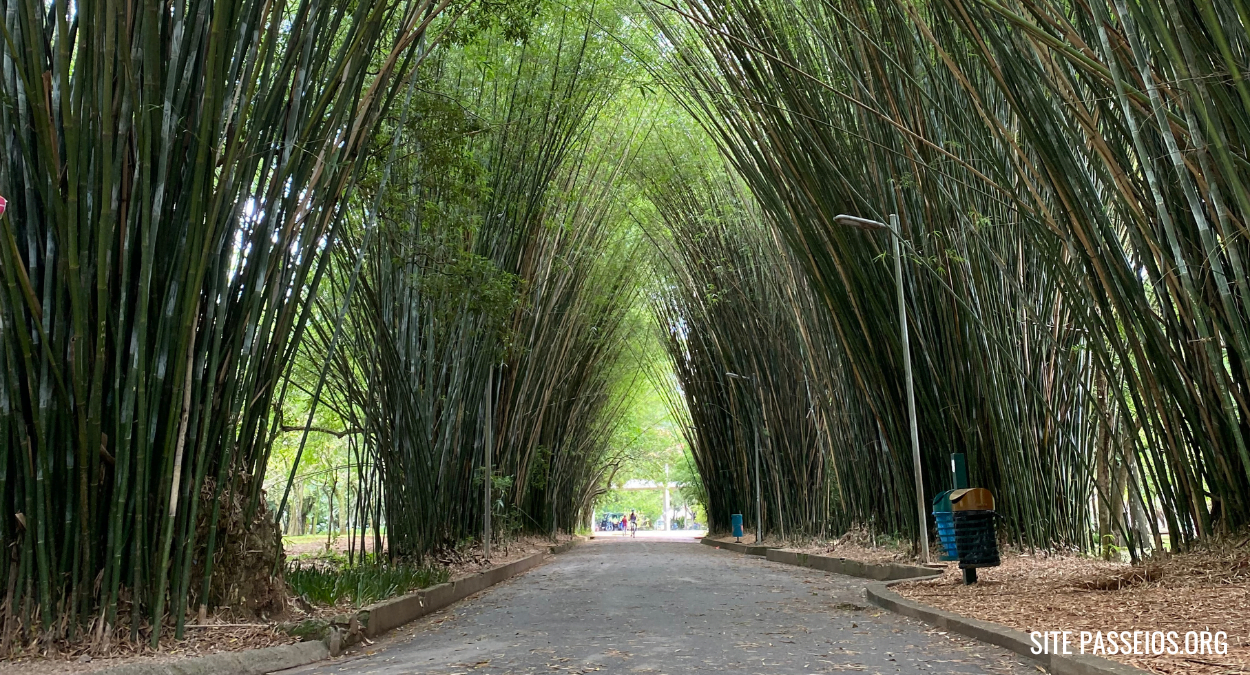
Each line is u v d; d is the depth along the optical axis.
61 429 3.86
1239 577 4.90
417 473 9.04
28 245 3.84
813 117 8.06
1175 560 5.62
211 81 3.89
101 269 3.77
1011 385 8.39
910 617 5.50
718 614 5.99
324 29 4.87
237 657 3.90
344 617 4.88
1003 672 3.57
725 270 14.77
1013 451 8.34
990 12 5.52
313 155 4.79
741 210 13.30
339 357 9.33
